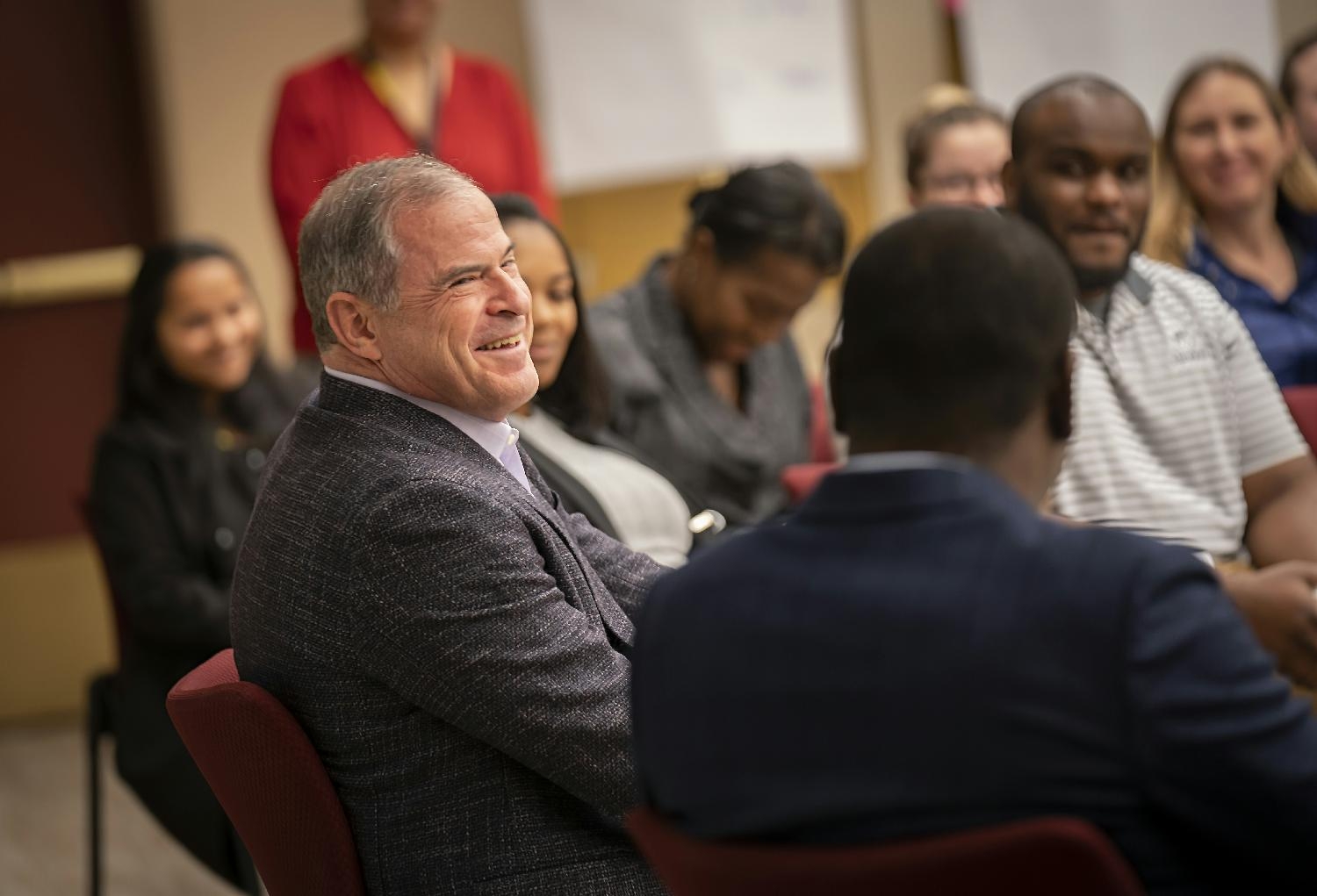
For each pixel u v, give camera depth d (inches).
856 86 412.5
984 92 415.8
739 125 405.1
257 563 136.6
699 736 94.2
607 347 242.2
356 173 139.2
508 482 139.2
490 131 363.3
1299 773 84.1
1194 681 84.0
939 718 86.7
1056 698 85.4
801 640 91.0
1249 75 270.7
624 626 145.2
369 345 137.9
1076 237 187.8
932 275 94.4
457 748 133.1
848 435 99.8
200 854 239.9
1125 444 190.4
